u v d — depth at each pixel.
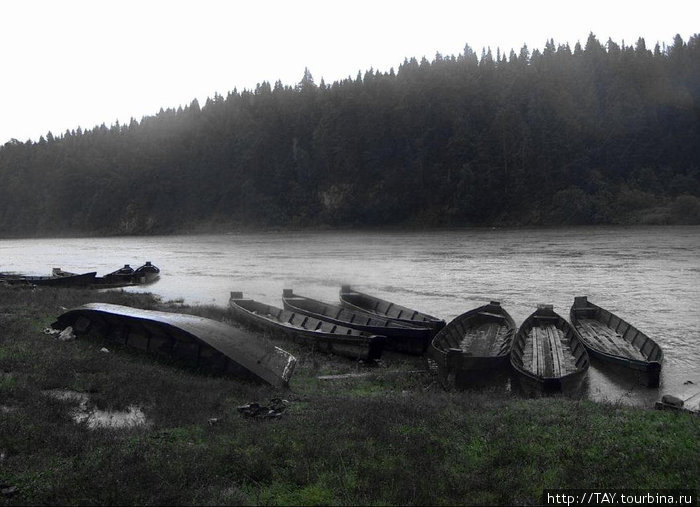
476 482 7.48
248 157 134.88
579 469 7.89
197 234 130.75
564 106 114.12
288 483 7.57
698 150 108.31
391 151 125.94
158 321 15.70
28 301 26.48
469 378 15.48
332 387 14.49
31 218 154.75
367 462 8.11
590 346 19.38
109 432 9.59
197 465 7.83
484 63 136.75
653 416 10.76
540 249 65.06
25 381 12.59
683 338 23.05
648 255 54.62
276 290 39.53
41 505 6.71
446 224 115.56
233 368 14.34
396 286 39.88
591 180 105.25
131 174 145.75
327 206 127.75
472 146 117.44
